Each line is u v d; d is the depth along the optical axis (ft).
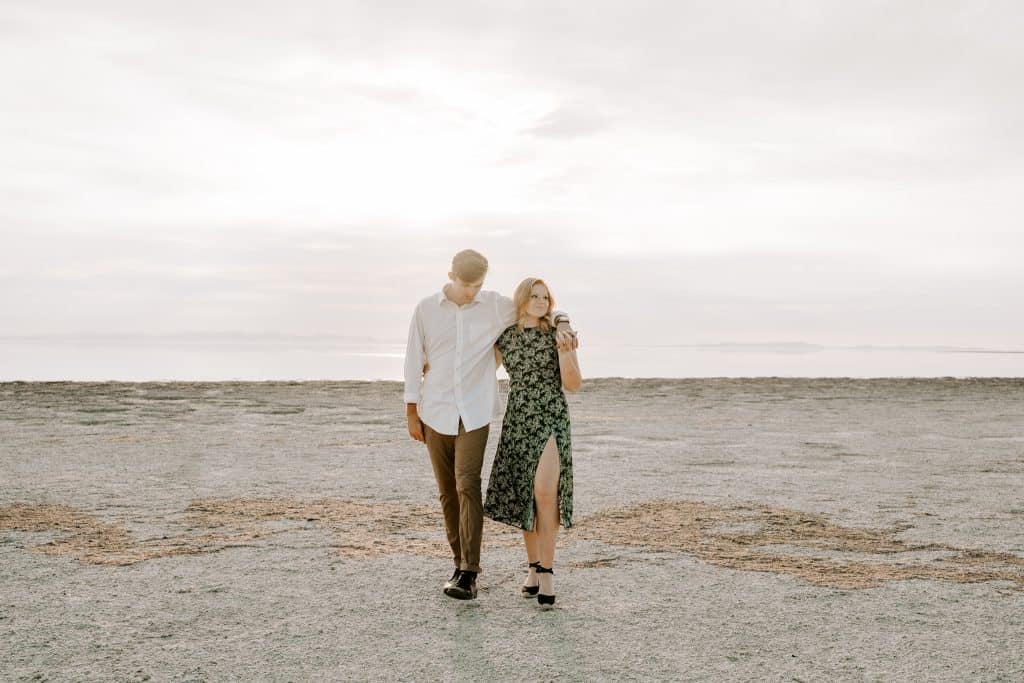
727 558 17.17
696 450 34.63
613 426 44.45
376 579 15.48
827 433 41.57
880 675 11.10
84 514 20.88
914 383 82.28
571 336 13.98
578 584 15.29
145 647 11.94
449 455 14.97
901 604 14.15
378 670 11.14
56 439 35.81
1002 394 69.41
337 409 52.37
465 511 14.37
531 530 14.21
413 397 14.80
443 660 11.51
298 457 31.53
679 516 21.27
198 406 53.06
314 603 14.02
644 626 13.00
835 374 161.48
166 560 16.65
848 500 23.54
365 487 25.14
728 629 12.87
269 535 18.89
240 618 13.23
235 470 28.22
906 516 21.38
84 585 14.92
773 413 52.54
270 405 54.49
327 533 19.15
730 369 176.24
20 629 12.64
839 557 17.30
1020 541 18.75
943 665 11.46
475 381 14.75
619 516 21.25
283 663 11.36
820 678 10.98
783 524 20.39
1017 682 10.91
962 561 17.01
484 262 14.53
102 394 60.18
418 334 14.88
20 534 18.70
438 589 14.89
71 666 11.21
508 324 14.83
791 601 14.30
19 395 58.18
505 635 12.54
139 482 25.61
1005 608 13.97
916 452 34.45
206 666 11.24
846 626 13.05
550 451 14.15
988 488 25.68
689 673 11.10
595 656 11.70
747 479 27.12
